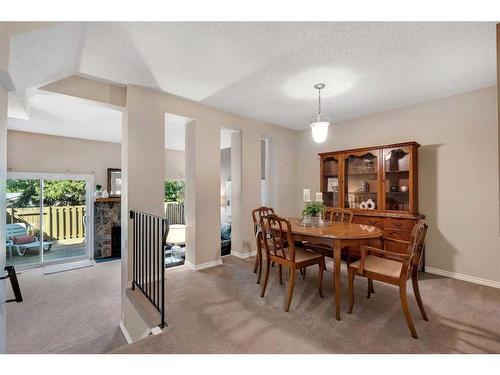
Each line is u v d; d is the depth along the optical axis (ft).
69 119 13.28
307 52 7.06
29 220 16.31
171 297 8.19
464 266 9.95
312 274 10.49
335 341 5.81
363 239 7.23
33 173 16.17
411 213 10.50
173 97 10.48
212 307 7.48
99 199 17.94
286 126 15.51
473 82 9.11
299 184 16.38
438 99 10.67
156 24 5.74
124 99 9.39
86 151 18.28
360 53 7.13
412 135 11.42
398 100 10.88
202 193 11.50
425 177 11.00
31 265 16.08
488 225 9.45
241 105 11.56
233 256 13.58
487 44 6.68
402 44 6.68
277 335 6.04
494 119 9.34
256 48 6.84
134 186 9.25
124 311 8.87
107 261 17.39
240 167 13.41
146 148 9.58
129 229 9.07
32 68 6.27
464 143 10.00
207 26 5.85
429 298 8.14
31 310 10.13
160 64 7.67
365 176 12.46
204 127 11.57
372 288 8.36
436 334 6.07
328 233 7.52
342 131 14.11
